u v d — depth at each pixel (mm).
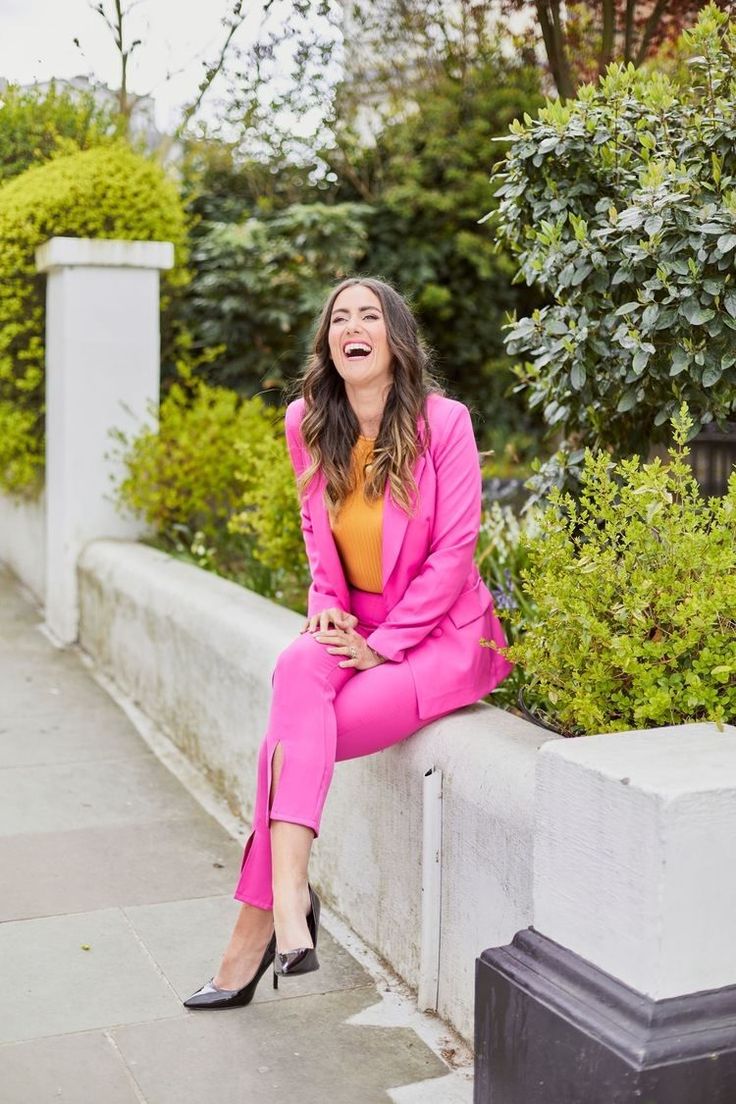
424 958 2879
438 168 9828
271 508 5051
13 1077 2555
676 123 3166
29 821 4113
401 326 2902
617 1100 1899
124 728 5211
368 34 8047
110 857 3820
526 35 5812
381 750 3008
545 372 3553
